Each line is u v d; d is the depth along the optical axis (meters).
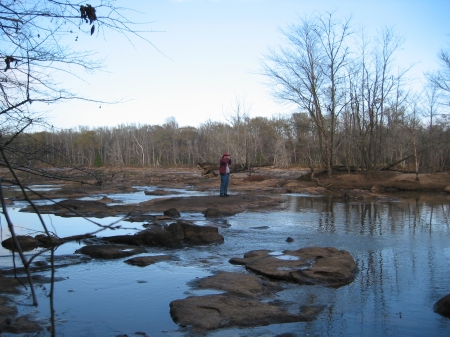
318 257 7.96
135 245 9.30
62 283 6.62
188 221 12.73
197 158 87.50
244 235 10.69
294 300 5.86
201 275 7.07
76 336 4.70
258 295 6.05
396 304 5.70
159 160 89.00
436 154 36.22
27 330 4.84
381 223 12.67
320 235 10.67
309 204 18.25
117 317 5.25
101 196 22.39
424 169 35.09
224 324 4.98
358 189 25.72
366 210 16.02
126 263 7.84
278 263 7.50
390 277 6.94
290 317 5.20
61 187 28.30
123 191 25.47
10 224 2.15
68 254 8.43
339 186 26.52
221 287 6.29
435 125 33.91
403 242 9.76
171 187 29.52
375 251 8.84
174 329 4.88
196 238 9.66
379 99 28.75
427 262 7.90
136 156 87.62
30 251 8.86
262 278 6.91
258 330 4.85
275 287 6.43
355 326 4.97
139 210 15.18
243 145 57.97
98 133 79.00
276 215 14.53
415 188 25.42
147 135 93.81
